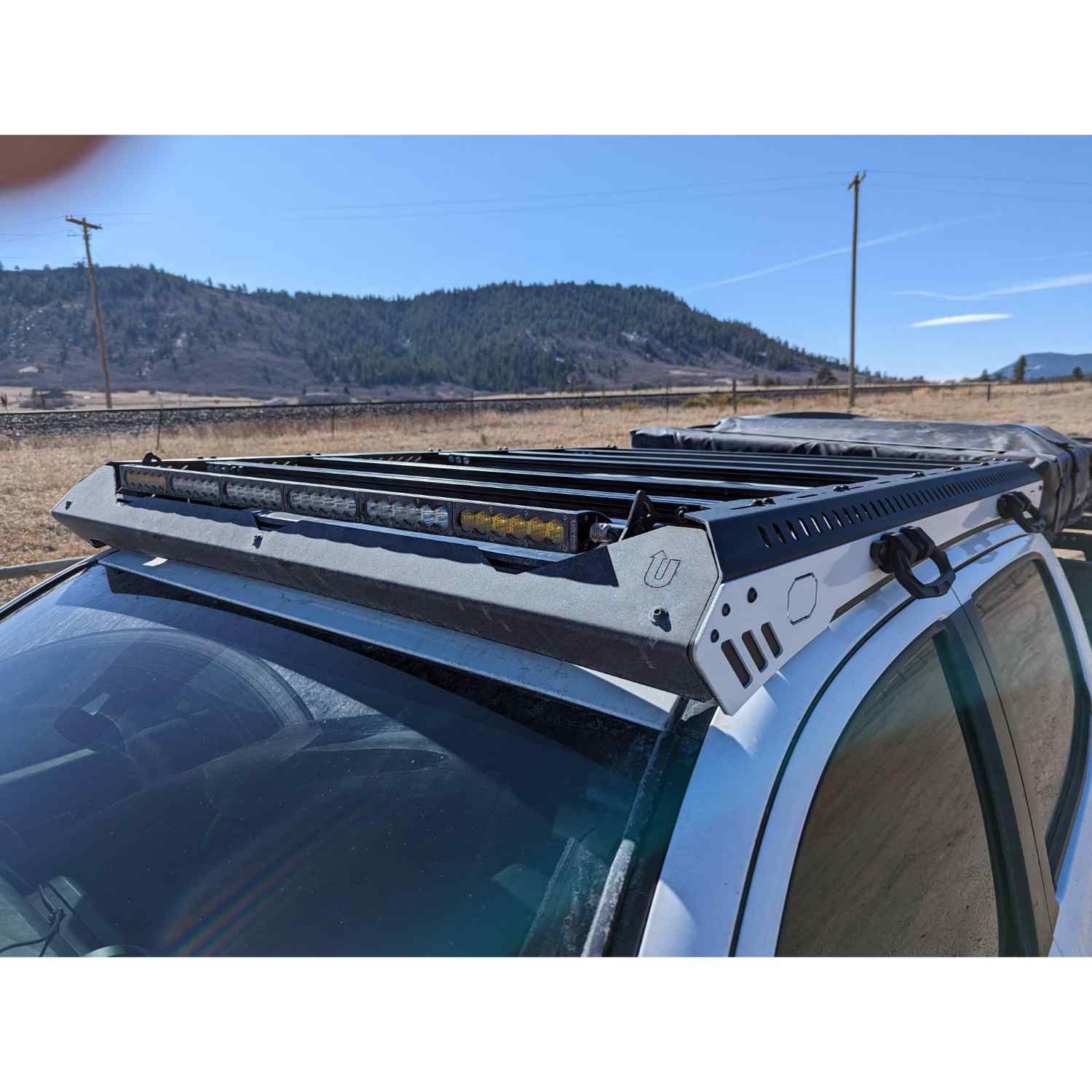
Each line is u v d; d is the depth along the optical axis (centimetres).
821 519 106
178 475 154
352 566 113
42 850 111
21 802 117
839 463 200
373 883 96
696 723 92
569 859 88
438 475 177
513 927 87
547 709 102
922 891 115
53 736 127
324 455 223
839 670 100
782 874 82
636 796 87
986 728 138
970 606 142
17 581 724
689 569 85
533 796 96
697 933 76
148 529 152
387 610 116
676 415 4122
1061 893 160
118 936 100
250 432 3092
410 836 99
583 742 96
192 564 155
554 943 83
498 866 92
